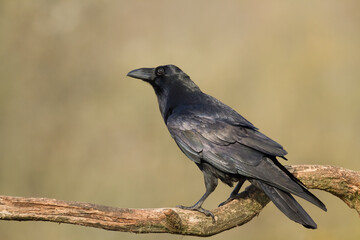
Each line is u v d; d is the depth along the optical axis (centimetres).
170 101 1222
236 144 1061
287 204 960
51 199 849
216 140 1077
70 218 855
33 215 841
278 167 1015
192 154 1096
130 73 1260
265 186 995
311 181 1064
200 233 960
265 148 1031
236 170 1037
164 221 897
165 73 1241
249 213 1014
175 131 1129
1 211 830
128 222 877
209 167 1085
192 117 1131
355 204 1088
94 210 861
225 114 1131
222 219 985
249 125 1091
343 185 1074
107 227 872
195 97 1207
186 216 952
